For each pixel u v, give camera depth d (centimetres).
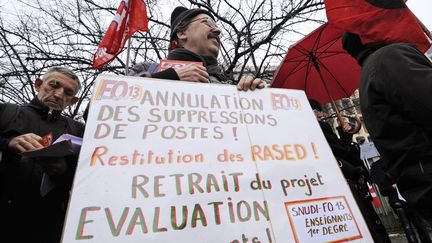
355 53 153
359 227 114
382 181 243
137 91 129
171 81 137
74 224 88
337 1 150
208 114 131
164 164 108
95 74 546
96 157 104
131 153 108
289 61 309
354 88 325
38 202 155
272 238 100
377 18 139
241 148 122
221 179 109
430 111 106
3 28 516
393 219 638
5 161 142
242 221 101
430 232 277
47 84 187
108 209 93
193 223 96
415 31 134
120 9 351
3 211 147
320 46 301
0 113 168
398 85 115
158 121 122
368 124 135
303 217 109
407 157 117
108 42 339
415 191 116
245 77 153
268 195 110
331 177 125
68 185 135
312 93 329
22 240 148
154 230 92
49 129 177
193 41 213
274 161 122
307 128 142
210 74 204
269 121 138
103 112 118
